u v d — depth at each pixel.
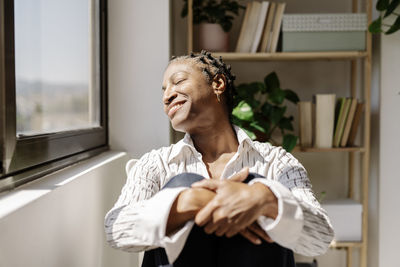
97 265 1.14
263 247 0.68
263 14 1.86
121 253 1.44
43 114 1.04
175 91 0.82
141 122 1.64
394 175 2.00
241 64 2.21
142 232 0.65
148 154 0.92
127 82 1.64
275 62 2.21
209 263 0.68
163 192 0.68
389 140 1.99
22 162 0.87
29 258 0.68
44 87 1.04
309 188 0.83
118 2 1.63
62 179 0.92
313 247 0.73
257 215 0.63
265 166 0.86
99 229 1.16
